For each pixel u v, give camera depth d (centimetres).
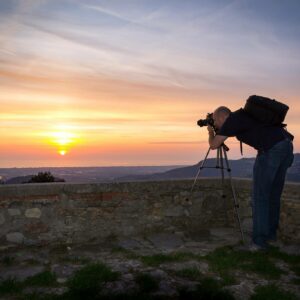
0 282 393
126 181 615
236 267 446
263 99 476
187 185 648
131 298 342
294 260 471
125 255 496
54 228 562
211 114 553
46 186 557
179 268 438
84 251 526
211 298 348
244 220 640
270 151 474
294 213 552
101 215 591
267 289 369
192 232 634
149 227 623
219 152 606
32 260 475
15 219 540
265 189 491
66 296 348
